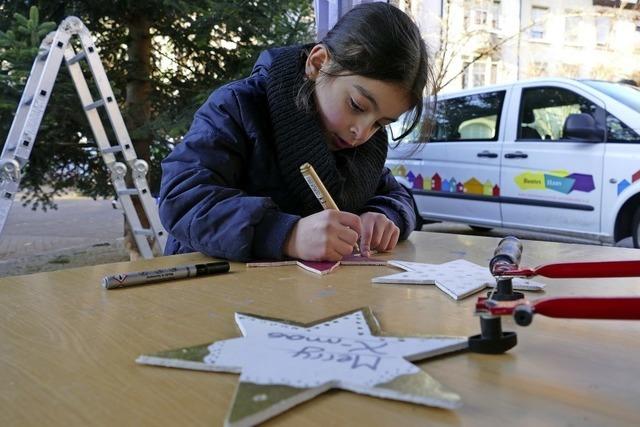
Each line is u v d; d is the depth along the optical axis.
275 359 0.35
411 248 0.90
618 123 2.55
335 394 0.31
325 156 0.96
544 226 2.81
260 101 1.00
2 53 1.93
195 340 0.42
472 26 5.06
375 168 1.09
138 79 2.51
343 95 0.87
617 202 2.50
